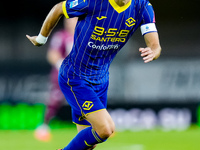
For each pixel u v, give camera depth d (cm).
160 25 3712
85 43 1382
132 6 1361
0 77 3559
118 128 3559
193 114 3612
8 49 3625
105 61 1449
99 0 1327
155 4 3684
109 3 1326
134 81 3641
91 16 1345
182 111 3616
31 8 3747
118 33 1375
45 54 3628
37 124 3494
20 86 3550
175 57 3675
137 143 2736
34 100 3528
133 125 3591
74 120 1567
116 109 3600
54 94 2936
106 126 1379
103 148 2533
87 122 1553
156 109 3622
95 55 1404
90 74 1435
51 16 1400
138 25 1420
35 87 3553
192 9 3706
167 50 3684
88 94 1417
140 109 3612
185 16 3709
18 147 2562
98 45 1379
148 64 3644
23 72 3581
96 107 1402
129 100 3616
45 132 2841
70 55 1457
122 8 1338
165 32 3712
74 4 1346
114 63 3644
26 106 3509
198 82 3638
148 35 1420
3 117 3469
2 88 3534
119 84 3628
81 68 1425
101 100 1515
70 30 2947
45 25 1429
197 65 3653
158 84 3641
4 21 3697
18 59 3600
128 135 3145
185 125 3603
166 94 3634
